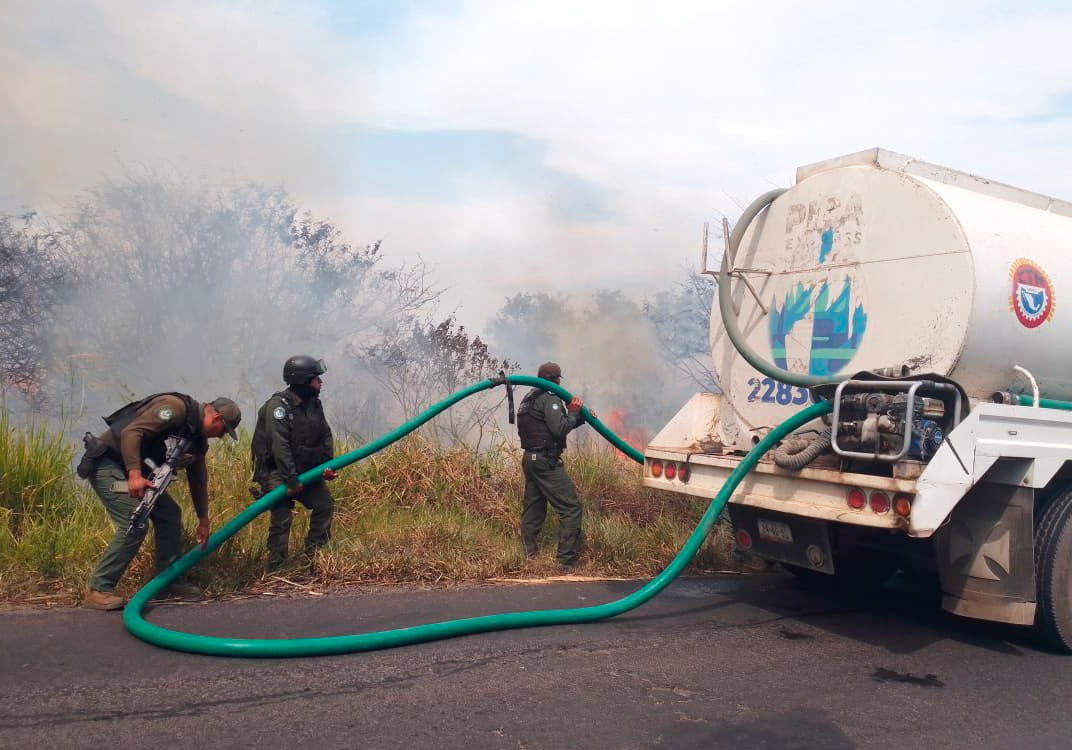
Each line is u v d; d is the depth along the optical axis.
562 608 5.74
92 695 3.82
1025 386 5.77
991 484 5.31
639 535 7.51
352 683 4.18
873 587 7.04
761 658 4.97
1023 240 5.71
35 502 6.17
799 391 6.27
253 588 5.65
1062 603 5.36
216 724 3.63
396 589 5.93
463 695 4.11
